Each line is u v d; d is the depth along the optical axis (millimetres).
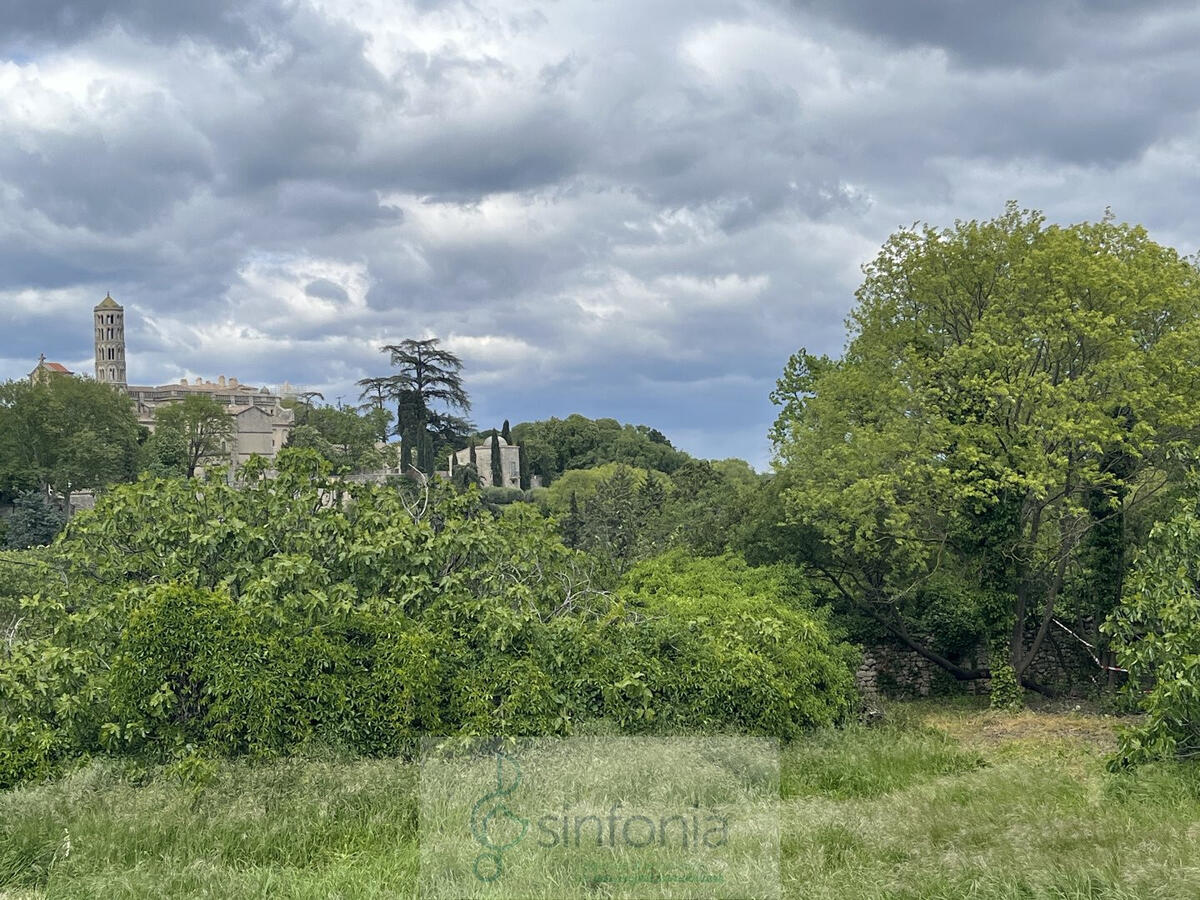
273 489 15375
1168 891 6980
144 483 15156
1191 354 20781
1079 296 21234
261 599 13180
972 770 13414
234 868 8430
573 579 17156
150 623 12211
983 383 20781
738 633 16031
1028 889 7406
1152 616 15094
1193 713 12008
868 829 9250
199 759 11281
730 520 26797
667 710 14141
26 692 12461
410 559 14797
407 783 10914
